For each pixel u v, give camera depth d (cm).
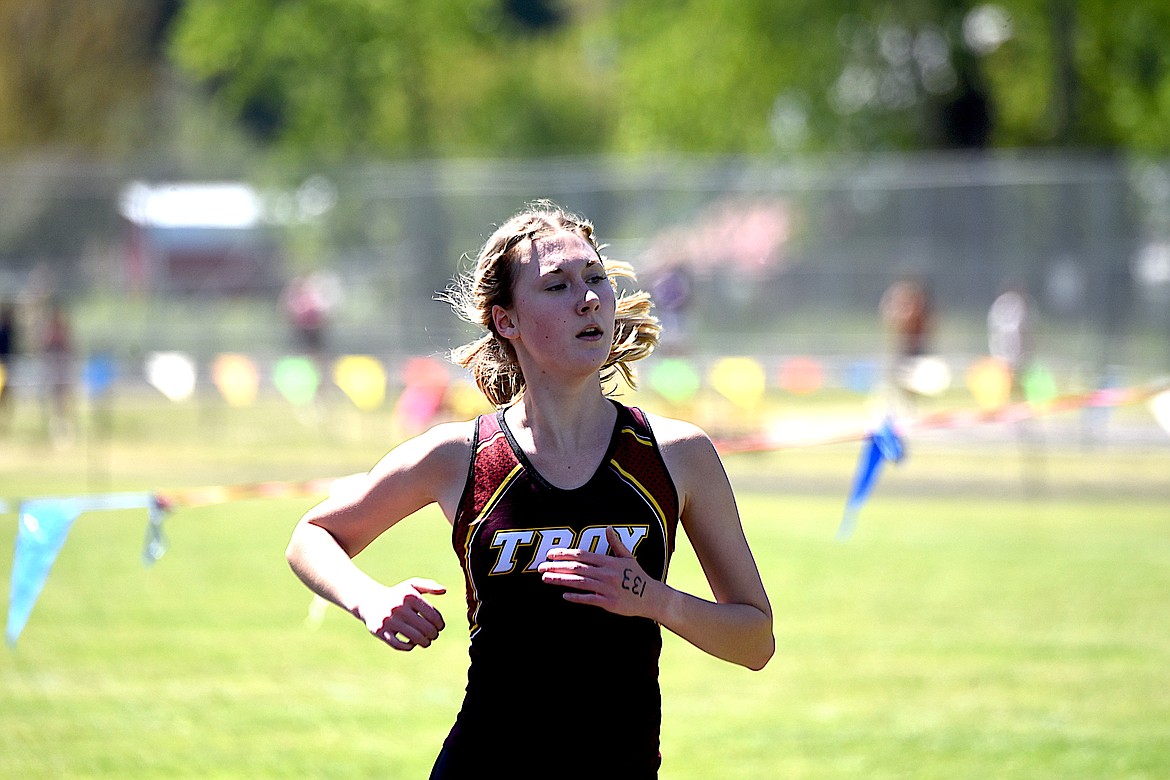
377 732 2436
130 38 15150
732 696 2678
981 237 8644
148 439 7706
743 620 1124
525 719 1095
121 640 3177
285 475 6419
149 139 17112
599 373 1161
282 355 8394
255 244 9000
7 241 8931
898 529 4891
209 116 18362
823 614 3428
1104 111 12362
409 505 1154
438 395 6444
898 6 12312
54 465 6800
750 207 8912
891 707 2577
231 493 2105
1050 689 2689
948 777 2139
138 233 8938
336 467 6700
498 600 1102
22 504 1716
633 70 13300
